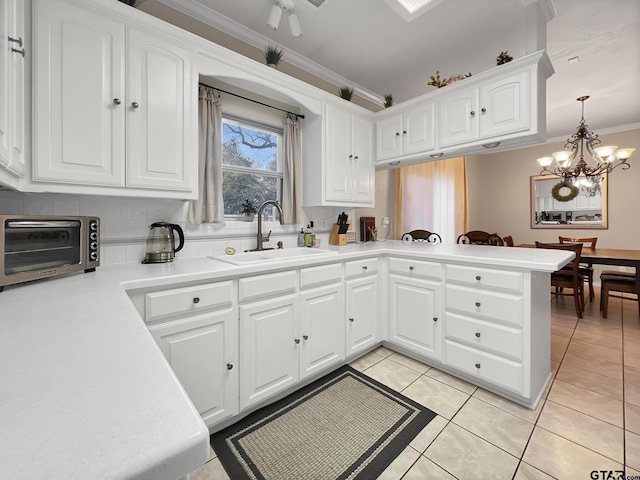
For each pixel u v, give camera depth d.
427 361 2.26
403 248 2.51
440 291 2.10
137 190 1.52
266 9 2.12
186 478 0.33
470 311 1.93
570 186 4.89
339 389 1.93
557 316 3.43
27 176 1.23
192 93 1.70
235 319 1.57
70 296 0.94
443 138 2.43
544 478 1.24
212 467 1.32
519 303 1.71
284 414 1.68
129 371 0.45
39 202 1.50
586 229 5.05
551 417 1.63
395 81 3.26
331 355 2.07
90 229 1.39
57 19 1.28
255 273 1.64
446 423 1.59
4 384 0.40
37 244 1.15
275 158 2.62
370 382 2.01
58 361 0.48
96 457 0.28
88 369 0.45
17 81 1.09
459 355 1.99
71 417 0.34
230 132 2.33
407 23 2.29
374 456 1.38
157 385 0.42
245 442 1.47
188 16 2.09
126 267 1.57
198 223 2.03
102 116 1.39
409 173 4.04
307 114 2.63
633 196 4.64
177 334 1.37
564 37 2.49
